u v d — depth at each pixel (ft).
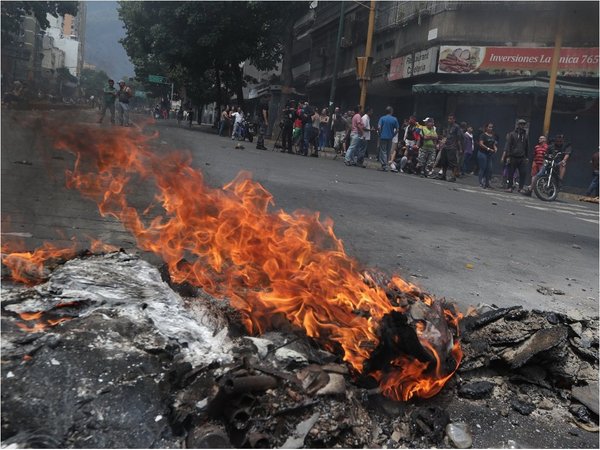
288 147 58.13
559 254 19.89
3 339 6.72
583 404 8.25
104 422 5.80
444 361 7.96
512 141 45.37
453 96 65.26
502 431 7.41
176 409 6.05
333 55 99.55
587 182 59.26
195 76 108.58
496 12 60.90
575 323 10.59
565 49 57.77
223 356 7.02
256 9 84.23
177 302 8.50
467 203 32.01
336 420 6.44
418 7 68.74
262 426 6.09
